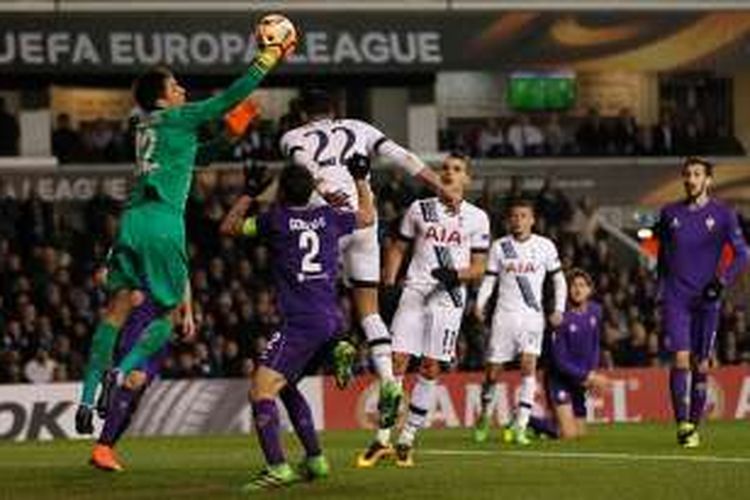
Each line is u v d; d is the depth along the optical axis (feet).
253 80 79.41
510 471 86.79
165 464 95.20
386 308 130.41
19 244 173.37
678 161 208.03
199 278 165.17
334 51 188.65
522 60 195.31
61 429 141.79
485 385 124.98
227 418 147.43
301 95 87.81
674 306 110.73
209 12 185.98
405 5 191.52
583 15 197.16
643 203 207.10
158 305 82.43
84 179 192.24
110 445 86.07
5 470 88.58
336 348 78.48
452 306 96.17
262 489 76.84
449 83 211.82
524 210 125.29
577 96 214.28
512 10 194.70
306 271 77.46
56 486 79.66
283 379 77.56
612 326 174.60
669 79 215.31
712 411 158.51
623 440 120.26
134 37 184.34
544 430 126.52
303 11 188.03
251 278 168.14
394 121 201.67
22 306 160.04
